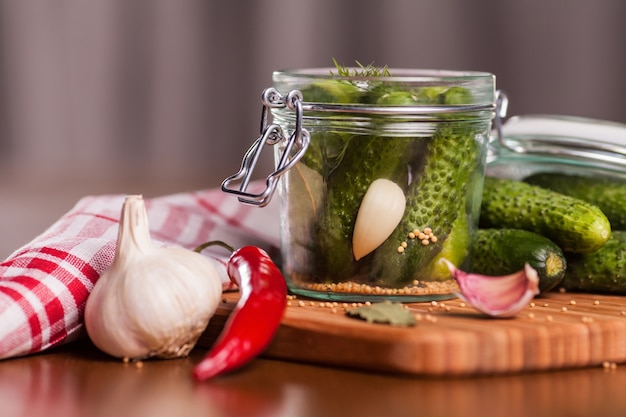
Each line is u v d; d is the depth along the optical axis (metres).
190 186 1.39
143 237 0.57
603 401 0.52
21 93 1.71
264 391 0.52
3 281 0.58
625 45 1.54
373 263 0.61
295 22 1.66
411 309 0.60
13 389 0.53
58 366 0.56
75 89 1.71
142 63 1.70
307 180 0.62
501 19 1.59
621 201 0.69
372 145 0.60
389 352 0.54
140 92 1.71
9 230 1.02
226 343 0.54
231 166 1.72
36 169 1.66
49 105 1.72
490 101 0.63
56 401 0.51
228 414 0.50
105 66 1.70
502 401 0.52
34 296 0.57
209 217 0.76
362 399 0.52
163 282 0.55
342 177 0.61
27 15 1.68
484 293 0.59
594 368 0.57
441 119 0.60
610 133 0.71
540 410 0.51
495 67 1.60
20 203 1.22
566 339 0.56
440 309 0.60
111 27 1.69
